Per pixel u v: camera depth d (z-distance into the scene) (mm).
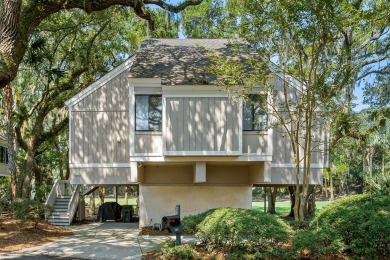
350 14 8992
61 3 12156
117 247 10430
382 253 6777
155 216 14383
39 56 17750
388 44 15453
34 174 25141
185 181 14539
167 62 14133
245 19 9891
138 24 22422
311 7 8547
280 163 13828
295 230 8109
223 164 14062
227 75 11445
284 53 10234
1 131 24625
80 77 23734
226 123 12367
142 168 14031
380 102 17859
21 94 21469
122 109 14656
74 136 14484
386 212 7141
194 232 8789
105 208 18906
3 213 15305
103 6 12938
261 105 11258
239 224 7590
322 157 13758
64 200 17844
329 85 9922
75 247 10406
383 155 21625
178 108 12414
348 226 7031
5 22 11008
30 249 10008
